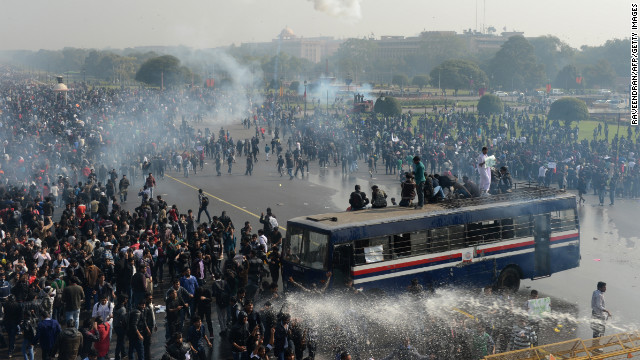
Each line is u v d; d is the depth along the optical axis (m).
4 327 18.64
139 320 16.06
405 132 65.50
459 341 16.45
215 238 24.05
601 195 39.22
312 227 19.06
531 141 66.00
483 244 21.22
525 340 16.03
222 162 58.38
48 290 18.03
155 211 30.62
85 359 15.47
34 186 35.72
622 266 25.92
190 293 18.12
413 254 19.80
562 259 23.14
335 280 18.53
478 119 81.38
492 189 25.61
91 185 36.22
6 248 22.88
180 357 14.15
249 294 18.72
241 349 15.21
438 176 24.73
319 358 17.14
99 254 21.42
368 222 19.17
